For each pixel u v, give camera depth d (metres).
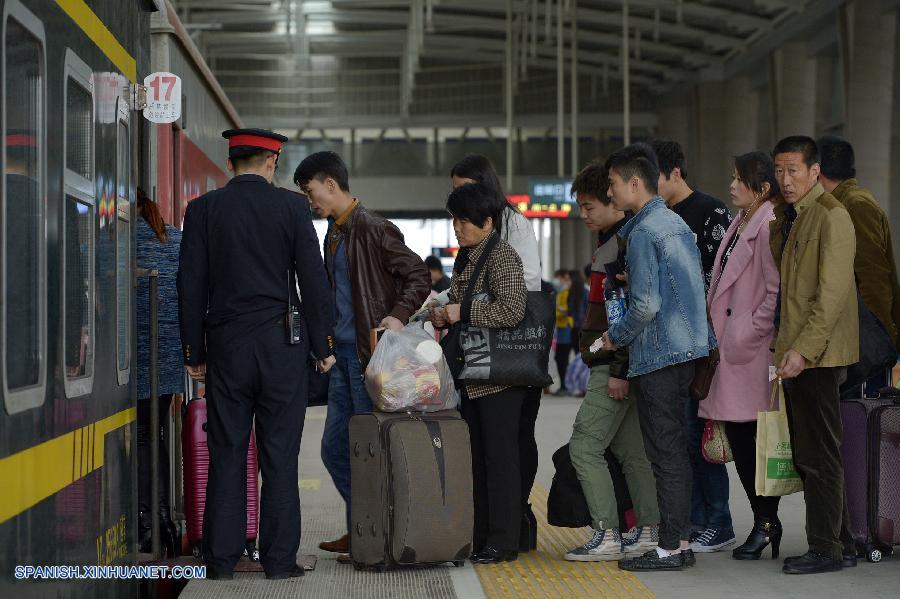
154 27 7.63
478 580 5.81
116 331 4.86
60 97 3.90
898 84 32.09
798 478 6.28
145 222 6.55
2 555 3.18
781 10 42.34
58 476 3.79
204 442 6.37
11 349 3.30
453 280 6.49
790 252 6.15
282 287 5.89
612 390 6.30
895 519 6.39
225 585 5.68
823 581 5.89
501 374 6.20
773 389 6.35
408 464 5.95
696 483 6.96
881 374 6.73
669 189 6.99
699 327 6.07
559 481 6.61
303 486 10.17
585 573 6.09
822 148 6.79
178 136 8.38
